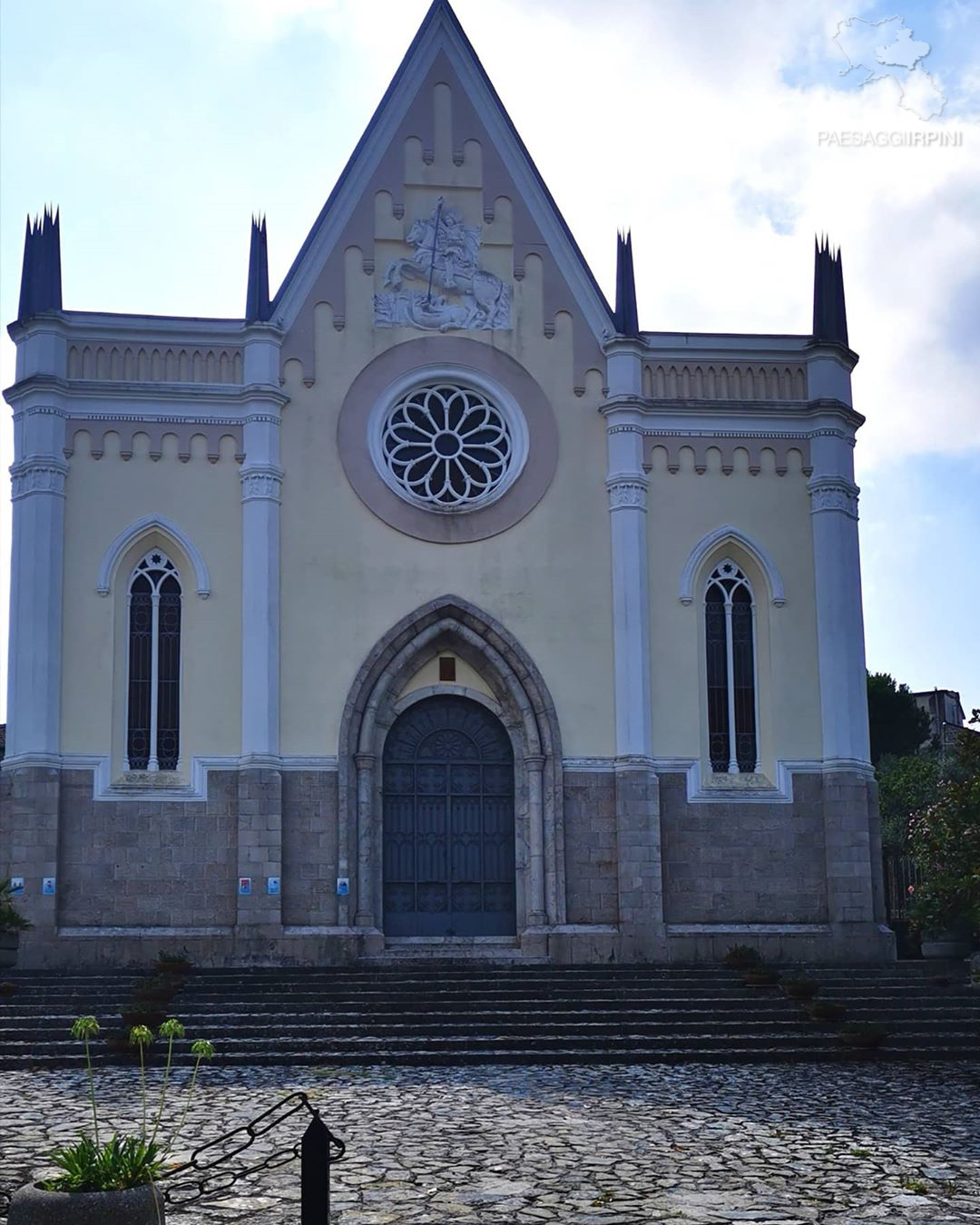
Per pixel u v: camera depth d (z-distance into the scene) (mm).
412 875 42688
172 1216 17281
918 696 105500
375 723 42188
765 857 42562
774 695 43469
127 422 42594
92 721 41156
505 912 42719
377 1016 32156
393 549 43000
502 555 43344
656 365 44750
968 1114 23828
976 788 37562
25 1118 23141
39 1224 13273
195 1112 23859
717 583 44375
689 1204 17703
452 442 44125
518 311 44625
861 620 44281
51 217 43344
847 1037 30672
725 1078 27922
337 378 43625
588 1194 18203
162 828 40844
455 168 45062
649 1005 33750
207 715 41594
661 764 42625
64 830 40531
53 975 36500
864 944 41812
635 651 42719
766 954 41656
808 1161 20078
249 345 43156
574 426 44219
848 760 42875
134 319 43062
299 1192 18422
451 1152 20672
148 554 42531
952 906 39438
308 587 42469
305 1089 26266
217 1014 32281
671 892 42125
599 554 43656
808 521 44469
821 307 45406
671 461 44219
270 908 40219
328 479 43062
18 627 41219
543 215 45062
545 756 42469
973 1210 17422
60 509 41844
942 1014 33562
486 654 42938
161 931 40125
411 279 44469
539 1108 24328
